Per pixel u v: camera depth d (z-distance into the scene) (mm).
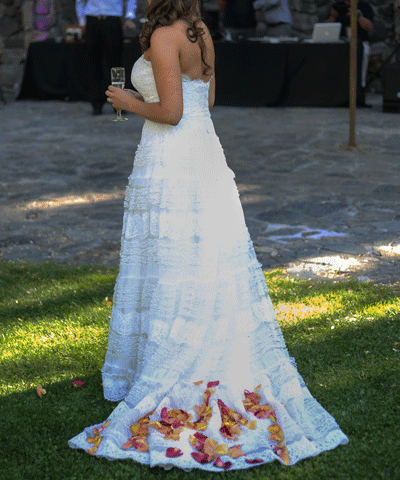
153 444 2211
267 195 5957
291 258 4387
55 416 2500
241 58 10875
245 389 2479
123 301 2562
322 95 10844
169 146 2377
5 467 2172
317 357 2902
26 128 9688
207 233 2389
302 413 2387
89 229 5211
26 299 3855
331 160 7246
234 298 2443
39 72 12352
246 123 9562
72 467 2164
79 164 7422
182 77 2342
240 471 2137
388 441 2221
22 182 6703
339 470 2105
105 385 2648
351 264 4203
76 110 11242
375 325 3168
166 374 2424
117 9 9875
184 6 2238
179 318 2412
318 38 10719
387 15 12289
